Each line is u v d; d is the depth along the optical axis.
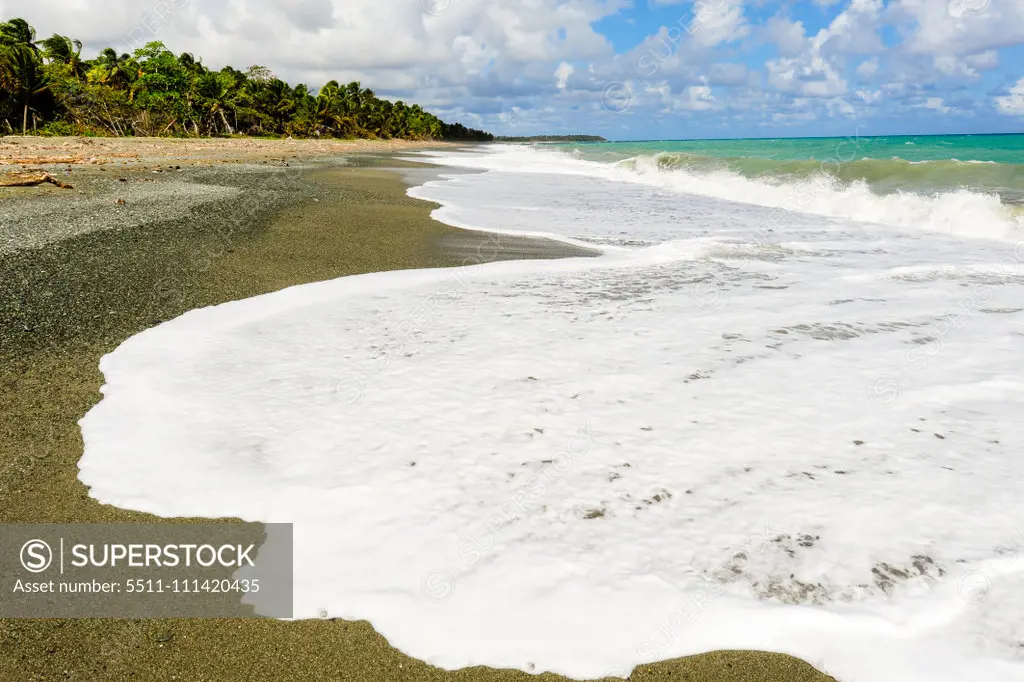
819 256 11.26
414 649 2.88
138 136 63.72
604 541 3.54
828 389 5.51
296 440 4.58
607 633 2.94
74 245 9.95
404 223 14.23
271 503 3.86
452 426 4.83
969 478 4.14
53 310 7.29
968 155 37.03
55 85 57.50
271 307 7.88
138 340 6.55
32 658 2.83
